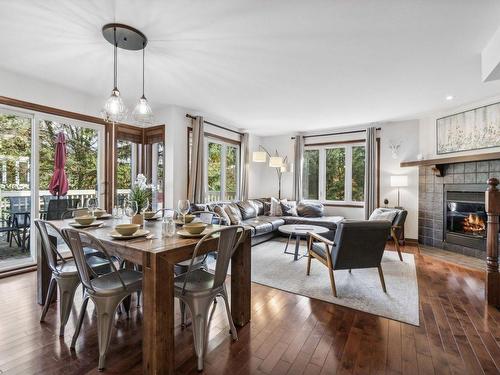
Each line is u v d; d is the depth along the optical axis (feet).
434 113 15.67
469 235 14.03
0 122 10.31
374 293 9.05
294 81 10.84
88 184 13.28
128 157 15.60
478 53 8.45
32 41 7.90
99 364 5.22
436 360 5.58
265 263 12.37
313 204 19.11
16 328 6.63
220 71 9.94
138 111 9.00
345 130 19.65
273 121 17.89
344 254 8.64
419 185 16.90
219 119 17.42
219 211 14.33
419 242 16.89
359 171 19.40
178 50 8.36
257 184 22.97
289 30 7.22
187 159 15.51
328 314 7.59
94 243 5.90
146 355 5.01
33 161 11.12
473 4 6.13
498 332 6.66
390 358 5.65
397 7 6.24
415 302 8.36
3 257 10.64
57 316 7.24
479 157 12.53
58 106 11.67
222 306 8.05
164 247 5.23
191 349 5.99
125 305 7.34
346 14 6.52
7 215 10.67
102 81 11.03
